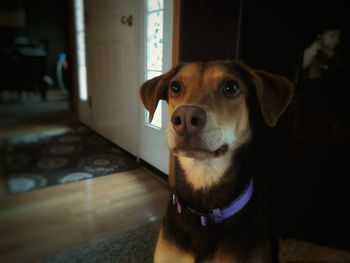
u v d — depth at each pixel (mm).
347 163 1434
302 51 1424
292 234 1562
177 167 1028
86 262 982
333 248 1508
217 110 910
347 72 1374
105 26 1346
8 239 739
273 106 1020
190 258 930
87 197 1144
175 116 847
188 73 1017
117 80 1453
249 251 938
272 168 1497
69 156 1099
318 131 1458
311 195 1515
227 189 964
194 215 954
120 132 1481
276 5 1349
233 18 1302
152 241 1166
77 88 1214
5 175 745
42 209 860
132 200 1283
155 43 1535
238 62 1071
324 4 1354
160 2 1521
